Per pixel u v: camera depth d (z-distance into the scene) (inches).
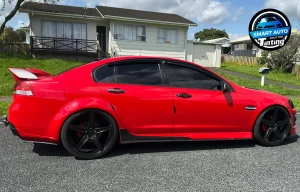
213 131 167.0
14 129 142.1
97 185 117.8
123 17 770.2
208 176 128.7
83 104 143.3
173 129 159.3
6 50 701.9
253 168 139.3
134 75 156.6
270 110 173.6
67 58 763.4
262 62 963.3
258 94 174.7
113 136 150.7
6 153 155.4
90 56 783.7
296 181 124.5
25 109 140.5
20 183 118.0
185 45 872.9
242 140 190.7
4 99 331.9
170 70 162.7
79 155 146.3
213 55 935.7
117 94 149.3
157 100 154.0
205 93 162.7
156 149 167.8
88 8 870.4
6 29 895.7
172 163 144.9
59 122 141.7
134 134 155.2
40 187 114.8
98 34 864.3
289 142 187.8
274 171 135.7
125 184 119.2
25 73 148.6
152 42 833.5
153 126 156.3
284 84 593.6
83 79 148.8
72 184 118.3
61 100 142.4
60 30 759.1
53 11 738.8
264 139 174.6
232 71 820.6
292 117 182.2
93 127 147.7
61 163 142.1
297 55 800.3
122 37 802.2
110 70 154.4
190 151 165.2
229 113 165.9
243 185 119.9
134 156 154.9
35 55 725.9
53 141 144.3
